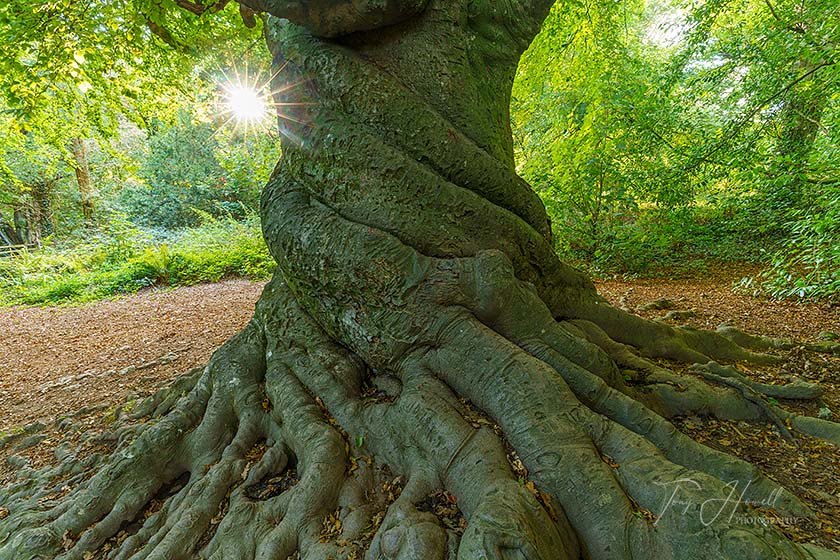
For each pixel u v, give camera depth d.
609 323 4.01
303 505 2.39
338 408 2.96
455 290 2.89
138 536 2.66
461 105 3.38
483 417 2.62
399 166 2.96
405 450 2.61
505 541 1.77
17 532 2.84
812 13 6.91
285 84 3.29
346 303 3.04
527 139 12.33
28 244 21.88
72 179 23.27
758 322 5.70
